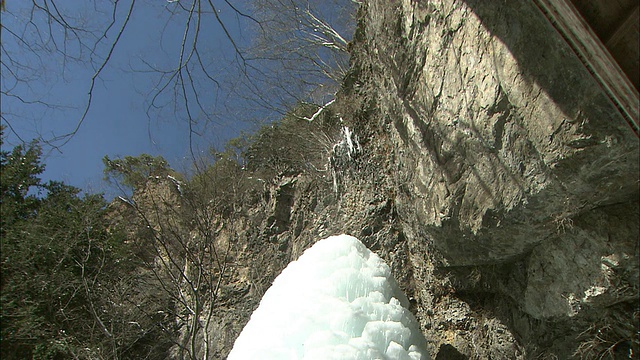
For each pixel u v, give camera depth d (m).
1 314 11.62
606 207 3.56
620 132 2.99
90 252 13.45
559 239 3.97
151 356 12.55
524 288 4.73
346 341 4.19
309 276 5.15
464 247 5.15
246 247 13.07
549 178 3.53
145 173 17.09
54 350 11.39
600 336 3.91
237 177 14.26
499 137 3.99
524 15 3.54
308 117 14.45
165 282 12.97
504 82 3.85
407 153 6.30
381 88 7.34
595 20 2.91
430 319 6.61
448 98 4.75
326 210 10.56
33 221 13.46
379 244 8.20
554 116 3.37
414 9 5.38
